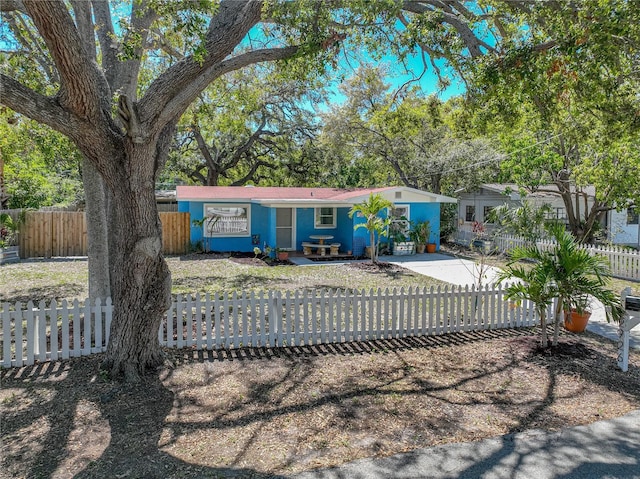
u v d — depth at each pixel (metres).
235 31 5.48
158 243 5.53
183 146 28.77
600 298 6.19
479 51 6.65
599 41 5.63
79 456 3.82
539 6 6.42
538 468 3.69
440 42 6.98
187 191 19.81
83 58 4.36
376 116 18.56
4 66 7.81
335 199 18.16
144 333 5.67
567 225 20.36
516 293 6.88
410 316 7.54
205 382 5.48
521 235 18.36
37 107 4.53
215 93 12.02
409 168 26.45
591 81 6.57
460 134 11.04
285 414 4.66
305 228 19.77
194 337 7.06
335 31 6.39
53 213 17.77
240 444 4.05
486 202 24.77
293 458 3.82
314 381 5.57
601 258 6.49
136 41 5.63
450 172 24.42
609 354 6.61
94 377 5.53
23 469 3.62
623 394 5.23
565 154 17.95
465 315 7.85
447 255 18.77
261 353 6.62
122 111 4.79
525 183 18.56
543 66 6.41
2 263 15.78
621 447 4.04
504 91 6.84
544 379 5.67
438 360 6.38
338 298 7.18
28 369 5.79
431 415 4.66
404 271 14.78
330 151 28.91
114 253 7.69
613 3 5.54
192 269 14.95
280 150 30.42
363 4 6.10
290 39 6.54
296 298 7.01
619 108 8.38
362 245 18.52
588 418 4.61
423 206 19.67
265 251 18.25
